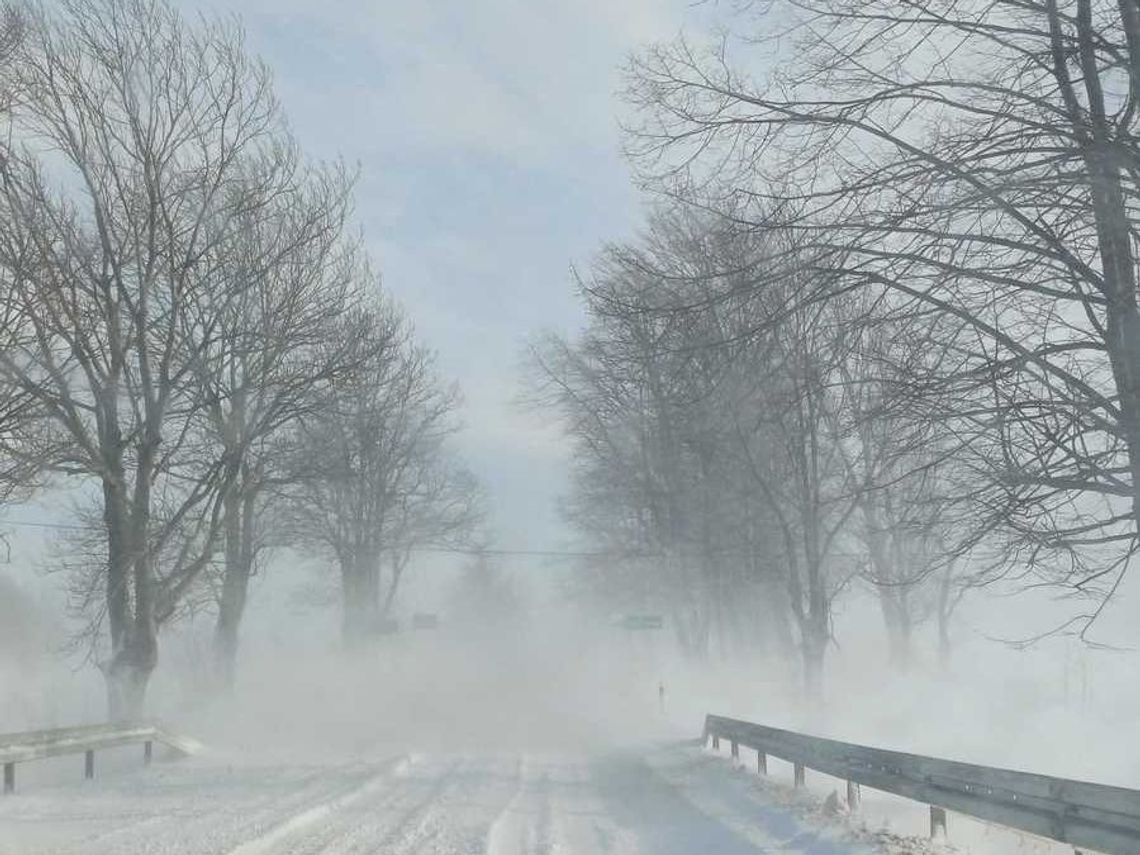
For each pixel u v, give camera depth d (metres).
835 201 11.30
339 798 16.98
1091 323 11.89
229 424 27.14
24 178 23.36
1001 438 11.55
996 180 10.88
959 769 11.35
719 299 11.34
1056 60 11.44
